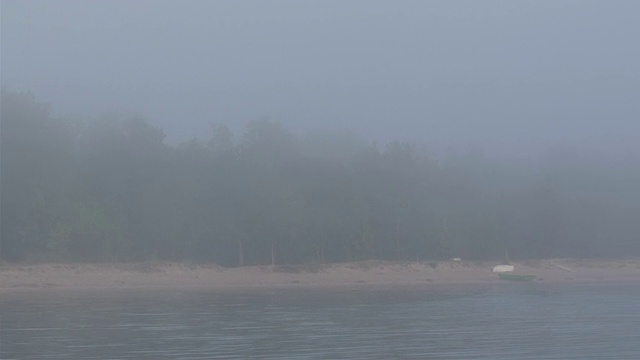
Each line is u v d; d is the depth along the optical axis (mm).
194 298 104062
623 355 61719
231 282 127500
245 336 68688
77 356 57844
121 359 56750
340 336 69812
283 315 85438
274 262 140750
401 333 72312
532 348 64562
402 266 144250
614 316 88938
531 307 98062
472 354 61281
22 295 104000
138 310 87750
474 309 95125
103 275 120625
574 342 68188
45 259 123875
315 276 134375
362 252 145375
